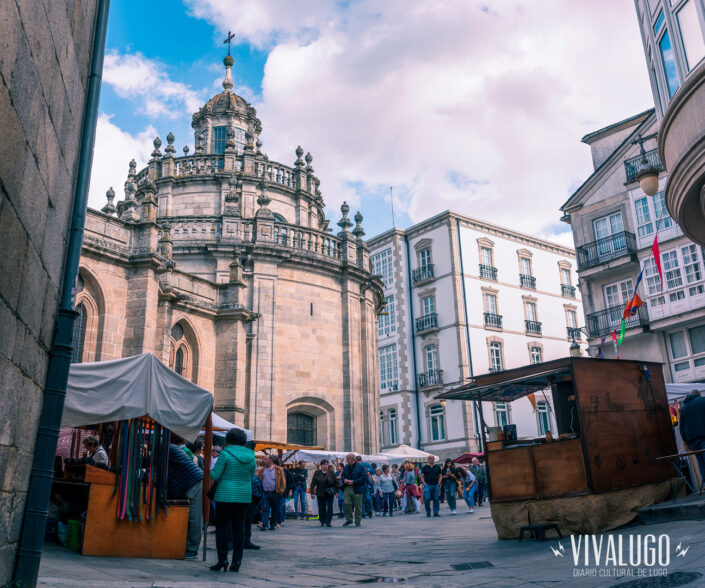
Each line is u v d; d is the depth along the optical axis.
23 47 4.59
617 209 32.75
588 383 11.06
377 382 33.75
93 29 7.43
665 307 29.78
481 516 18.83
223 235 29.45
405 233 51.84
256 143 42.25
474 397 13.17
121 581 6.46
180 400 10.10
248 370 27.78
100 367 9.08
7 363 4.77
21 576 5.36
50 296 6.02
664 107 12.94
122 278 20.80
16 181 4.66
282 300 29.72
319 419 30.17
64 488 9.84
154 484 9.55
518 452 11.45
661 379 12.09
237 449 8.61
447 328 47.16
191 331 24.33
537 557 8.58
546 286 53.81
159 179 35.03
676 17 12.12
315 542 13.04
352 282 32.62
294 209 37.31
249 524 11.70
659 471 11.21
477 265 49.28
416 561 9.52
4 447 4.86
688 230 13.52
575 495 10.49
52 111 5.58
